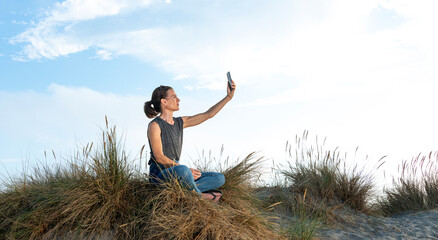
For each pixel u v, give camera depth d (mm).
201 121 4051
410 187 5809
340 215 4910
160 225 3211
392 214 5570
